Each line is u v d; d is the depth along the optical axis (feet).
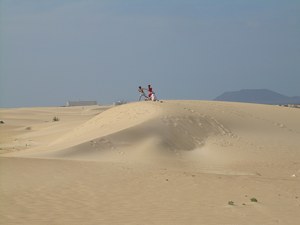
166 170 66.28
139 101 131.34
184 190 49.01
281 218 37.86
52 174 54.65
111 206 39.22
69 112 357.00
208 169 78.95
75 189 46.26
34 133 174.91
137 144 94.07
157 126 102.83
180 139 99.81
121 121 115.24
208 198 45.01
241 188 52.49
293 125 123.44
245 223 35.24
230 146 100.48
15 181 48.85
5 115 319.68
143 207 39.42
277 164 86.84
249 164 86.02
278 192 51.78
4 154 101.71
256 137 108.88
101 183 50.57
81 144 90.22
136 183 51.90
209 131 107.45
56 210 36.47
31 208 36.70
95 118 130.62
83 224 32.48
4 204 37.63
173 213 37.52
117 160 82.89
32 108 411.13
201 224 34.12
